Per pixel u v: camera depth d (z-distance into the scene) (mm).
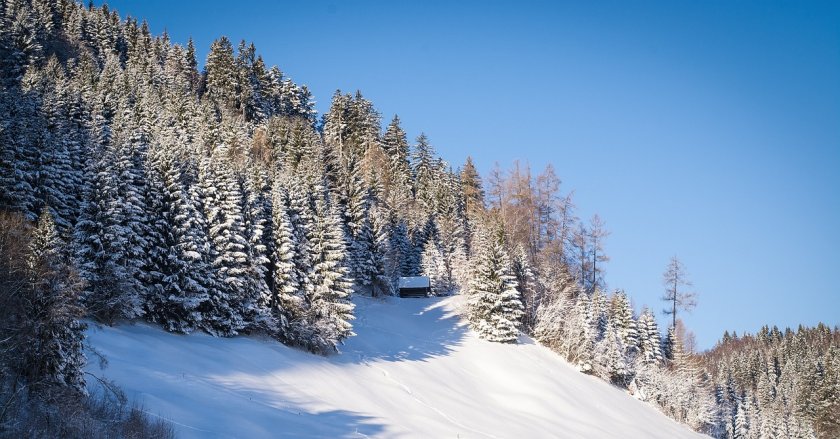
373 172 97000
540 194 67625
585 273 69688
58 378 20922
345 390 37250
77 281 23219
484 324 59406
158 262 39188
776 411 91375
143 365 29719
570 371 58438
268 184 53188
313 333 43812
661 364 73000
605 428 46000
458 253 84625
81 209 36656
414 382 43969
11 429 17766
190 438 21750
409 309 68250
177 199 40281
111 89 93562
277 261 44906
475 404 43406
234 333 41094
